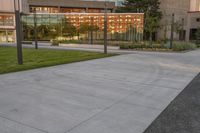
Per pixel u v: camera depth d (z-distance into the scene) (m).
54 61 15.61
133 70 12.49
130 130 4.71
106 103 6.46
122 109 5.98
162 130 4.74
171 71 12.38
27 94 7.23
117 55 21.31
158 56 21.28
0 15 48.88
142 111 5.86
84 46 36.97
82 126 4.87
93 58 18.06
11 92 7.44
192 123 5.12
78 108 6.00
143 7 59.97
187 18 64.94
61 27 52.59
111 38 50.22
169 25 61.03
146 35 59.78
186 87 8.59
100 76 10.52
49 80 9.41
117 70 12.39
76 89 7.98
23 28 53.94
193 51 30.23
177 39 62.53
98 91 7.76
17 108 5.93
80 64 14.59
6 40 50.31
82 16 51.38
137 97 7.12
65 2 72.56
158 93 7.64
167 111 5.88
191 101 6.77
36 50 26.06
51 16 53.03
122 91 7.82
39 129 4.69
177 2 65.50
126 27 48.81
